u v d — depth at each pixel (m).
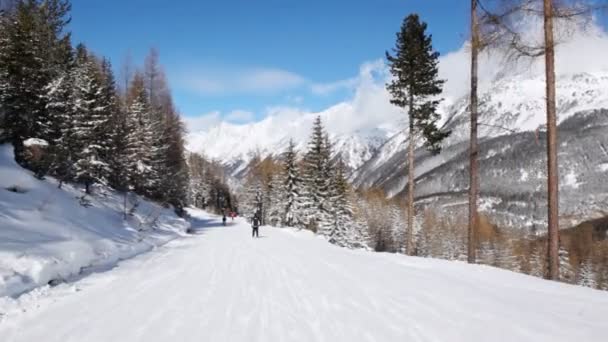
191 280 9.59
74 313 6.62
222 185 125.62
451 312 6.45
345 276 9.96
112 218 20.11
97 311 6.75
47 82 21.03
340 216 47.53
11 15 21.00
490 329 5.57
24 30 18.97
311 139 46.84
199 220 55.22
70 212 15.81
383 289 8.27
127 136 29.55
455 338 5.23
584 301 7.33
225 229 35.28
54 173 20.97
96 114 22.88
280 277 9.94
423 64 20.02
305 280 9.47
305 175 47.50
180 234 26.20
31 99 19.22
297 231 37.12
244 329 5.79
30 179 15.98
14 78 18.27
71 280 9.23
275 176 62.50
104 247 13.24
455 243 82.00
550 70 11.11
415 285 8.68
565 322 5.89
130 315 6.52
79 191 21.44
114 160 26.84
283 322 6.11
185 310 6.83
